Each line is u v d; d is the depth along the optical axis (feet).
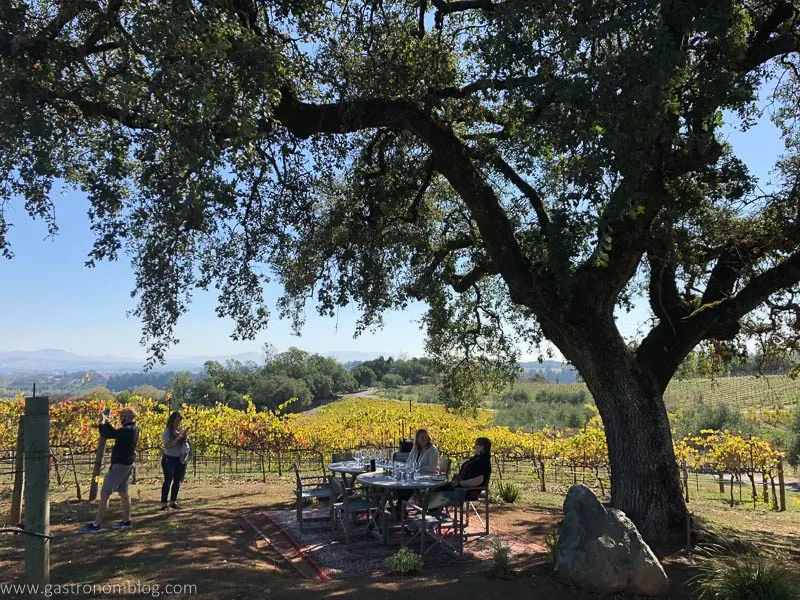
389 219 31.40
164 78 15.78
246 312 27.35
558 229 20.54
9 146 17.49
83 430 40.09
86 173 23.34
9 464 40.40
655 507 22.48
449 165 24.68
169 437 28.63
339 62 26.40
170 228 20.44
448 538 22.53
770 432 90.58
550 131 17.90
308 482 41.55
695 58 18.76
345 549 20.99
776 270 22.26
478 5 25.75
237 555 19.56
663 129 18.28
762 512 40.96
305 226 28.73
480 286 39.96
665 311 24.17
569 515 17.38
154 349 23.40
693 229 27.12
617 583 15.66
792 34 22.17
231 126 17.15
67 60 18.47
